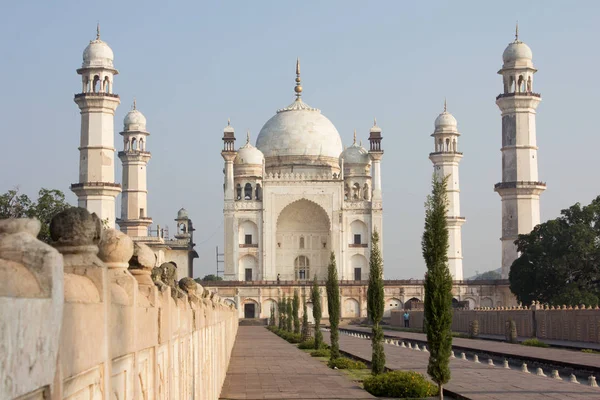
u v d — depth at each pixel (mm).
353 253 119875
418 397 27172
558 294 90062
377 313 32719
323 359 45875
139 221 124688
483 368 37062
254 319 112875
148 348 8570
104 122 100250
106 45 103188
